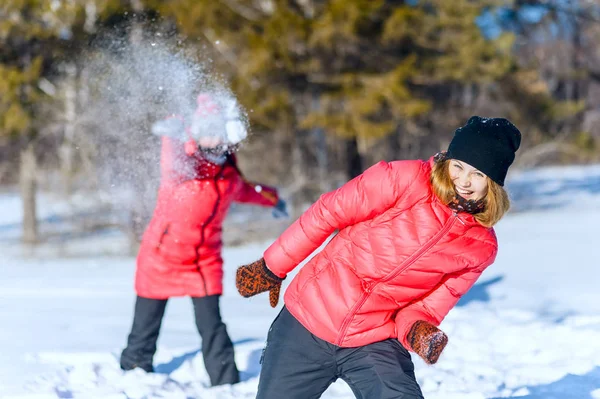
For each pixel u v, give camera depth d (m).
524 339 6.53
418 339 3.22
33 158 22.25
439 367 5.73
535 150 27.56
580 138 27.41
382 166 3.32
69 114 18.86
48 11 18.38
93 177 18.53
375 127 19.44
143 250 5.28
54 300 9.46
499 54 22.03
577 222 19.39
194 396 4.95
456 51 21.05
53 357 5.83
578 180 35.62
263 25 19.05
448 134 25.34
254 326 7.57
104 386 5.02
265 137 21.73
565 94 38.47
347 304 3.35
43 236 21.91
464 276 3.45
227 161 5.24
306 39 18.80
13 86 19.11
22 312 8.36
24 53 20.08
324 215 3.34
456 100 25.17
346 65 20.36
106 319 7.95
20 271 13.55
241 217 22.56
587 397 4.91
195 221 5.12
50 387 4.89
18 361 5.74
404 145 25.80
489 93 25.38
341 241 3.41
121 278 12.20
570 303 8.65
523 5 29.45
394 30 19.36
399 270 3.30
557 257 12.62
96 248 19.16
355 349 3.39
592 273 10.78
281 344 3.47
